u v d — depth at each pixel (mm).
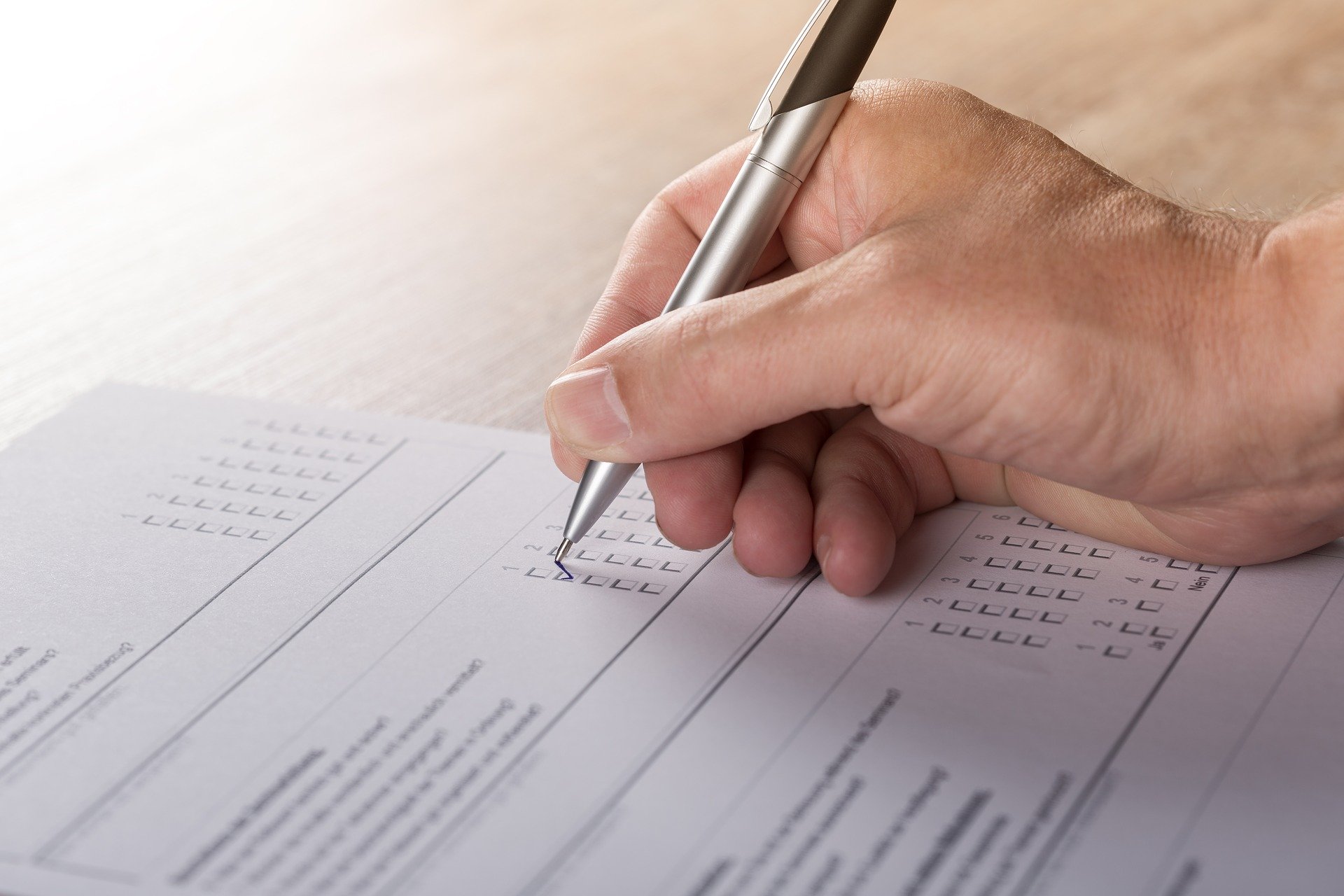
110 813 463
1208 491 487
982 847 449
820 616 500
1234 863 445
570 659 491
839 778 462
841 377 488
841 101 524
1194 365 477
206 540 529
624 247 563
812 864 448
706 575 514
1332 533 499
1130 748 465
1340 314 471
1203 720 469
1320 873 443
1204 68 798
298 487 548
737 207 527
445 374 602
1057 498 516
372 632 500
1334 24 850
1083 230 488
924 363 482
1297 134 691
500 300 642
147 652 497
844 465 517
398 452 562
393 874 450
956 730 470
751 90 857
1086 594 500
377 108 903
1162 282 482
